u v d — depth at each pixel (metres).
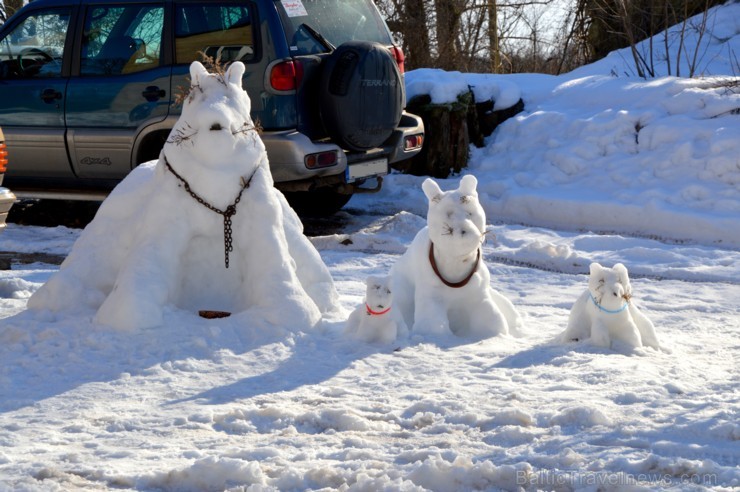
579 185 11.99
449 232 5.93
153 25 10.15
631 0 17.03
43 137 10.55
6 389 5.03
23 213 11.81
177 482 3.74
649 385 4.87
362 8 10.81
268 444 4.20
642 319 5.85
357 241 9.88
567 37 22.22
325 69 9.81
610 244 9.84
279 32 9.64
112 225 6.51
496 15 23.98
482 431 4.28
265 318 5.95
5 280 7.50
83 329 5.81
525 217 11.69
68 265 6.41
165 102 10.02
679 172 11.35
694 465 3.62
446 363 5.46
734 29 15.97
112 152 10.32
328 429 4.40
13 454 4.08
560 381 5.04
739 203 10.56
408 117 11.15
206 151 6.14
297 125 9.75
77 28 10.48
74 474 3.83
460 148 13.23
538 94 14.41
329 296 6.65
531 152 13.04
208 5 9.90
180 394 4.96
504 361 5.48
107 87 10.26
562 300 7.64
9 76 10.83
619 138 12.31
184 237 6.15
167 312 5.95
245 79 9.71
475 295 6.21
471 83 14.19
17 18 10.76
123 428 4.44
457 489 3.65
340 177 10.17
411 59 23.33
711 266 8.83
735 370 5.28
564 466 3.76
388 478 3.60
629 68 15.24
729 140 11.29
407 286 6.42
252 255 6.21
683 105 12.35
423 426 4.40
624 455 3.81
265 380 5.19
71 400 4.86
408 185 13.05
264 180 6.37
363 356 5.61
